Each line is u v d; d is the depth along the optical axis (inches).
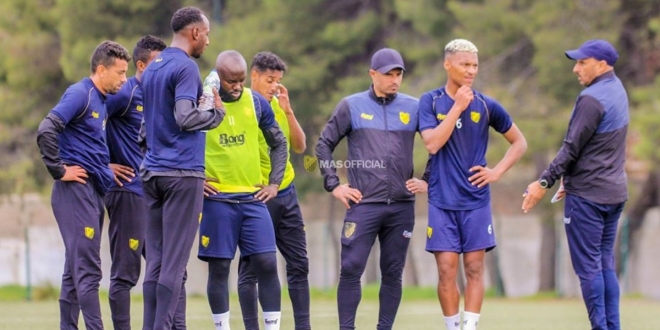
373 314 1808.6
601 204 1091.9
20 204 4005.9
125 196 1103.0
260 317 1605.6
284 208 1170.0
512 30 3238.2
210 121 949.2
